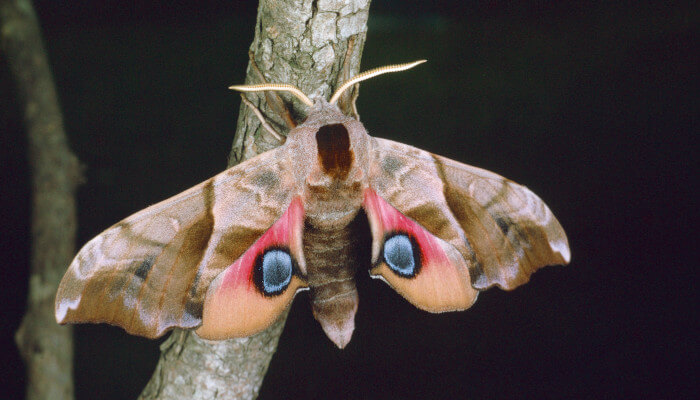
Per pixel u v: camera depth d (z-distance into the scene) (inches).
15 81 14.0
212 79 25.6
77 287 11.4
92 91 25.0
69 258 14.1
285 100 12.1
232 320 11.7
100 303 11.4
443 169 12.1
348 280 12.0
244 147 12.3
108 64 25.9
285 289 11.8
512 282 11.9
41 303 14.1
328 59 11.8
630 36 27.6
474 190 12.1
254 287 11.8
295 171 11.9
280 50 11.8
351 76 12.0
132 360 19.9
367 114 24.5
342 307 11.9
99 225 21.4
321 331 20.5
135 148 23.3
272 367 19.6
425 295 12.0
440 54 27.5
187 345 12.7
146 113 24.3
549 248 11.9
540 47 27.7
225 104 24.8
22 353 14.1
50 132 14.1
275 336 12.7
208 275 11.7
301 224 11.9
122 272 11.5
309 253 11.9
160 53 26.4
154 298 11.6
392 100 25.2
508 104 25.4
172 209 11.7
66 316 11.3
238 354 12.6
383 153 12.1
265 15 11.7
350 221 12.0
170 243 11.6
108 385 19.1
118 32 27.4
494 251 12.0
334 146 11.8
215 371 12.7
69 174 14.1
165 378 12.8
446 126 24.5
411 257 12.0
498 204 12.0
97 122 23.9
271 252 11.9
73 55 26.1
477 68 26.9
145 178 22.5
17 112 23.4
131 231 11.5
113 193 22.1
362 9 11.7
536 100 25.6
